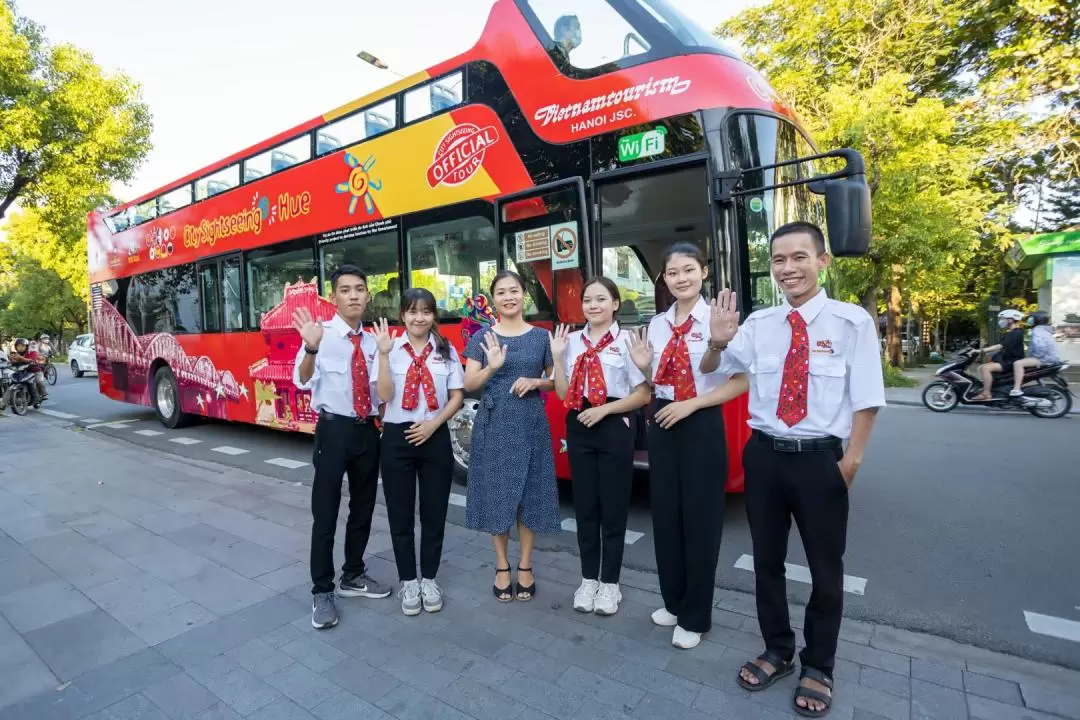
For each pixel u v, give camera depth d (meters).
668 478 2.97
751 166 4.12
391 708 2.55
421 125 5.68
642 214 4.35
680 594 3.05
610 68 4.48
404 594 3.37
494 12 5.16
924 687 2.60
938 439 7.92
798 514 2.50
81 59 14.45
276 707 2.57
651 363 3.03
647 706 2.52
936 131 11.98
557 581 3.80
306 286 6.97
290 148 7.17
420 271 5.75
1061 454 6.91
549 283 4.77
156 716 2.53
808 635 2.55
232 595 3.63
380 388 3.27
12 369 12.55
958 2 13.36
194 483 6.26
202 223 8.73
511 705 2.55
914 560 4.04
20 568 4.05
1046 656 2.88
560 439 5.04
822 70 14.20
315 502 3.31
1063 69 12.29
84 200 15.48
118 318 11.11
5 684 2.76
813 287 2.47
